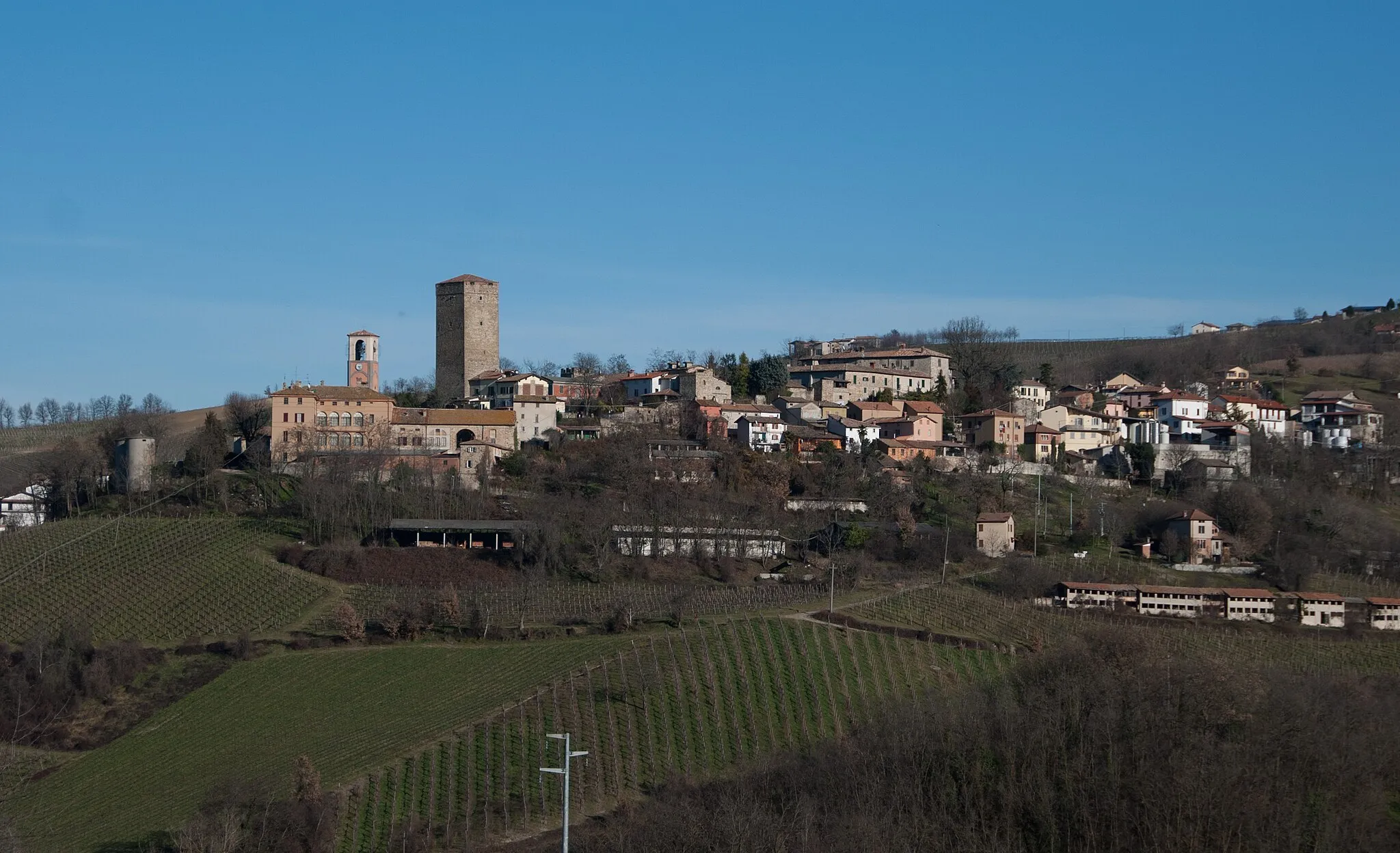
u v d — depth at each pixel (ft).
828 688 516.73
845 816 409.08
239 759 485.15
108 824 444.96
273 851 409.49
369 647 576.61
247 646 576.61
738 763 467.11
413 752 474.90
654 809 425.28
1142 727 435.94
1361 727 443.32
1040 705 458.50
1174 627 596.70
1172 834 394.32
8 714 534.37
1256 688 474.90
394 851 412.36
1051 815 406.41
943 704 473.26
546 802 444.14
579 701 508.12
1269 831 393.09
